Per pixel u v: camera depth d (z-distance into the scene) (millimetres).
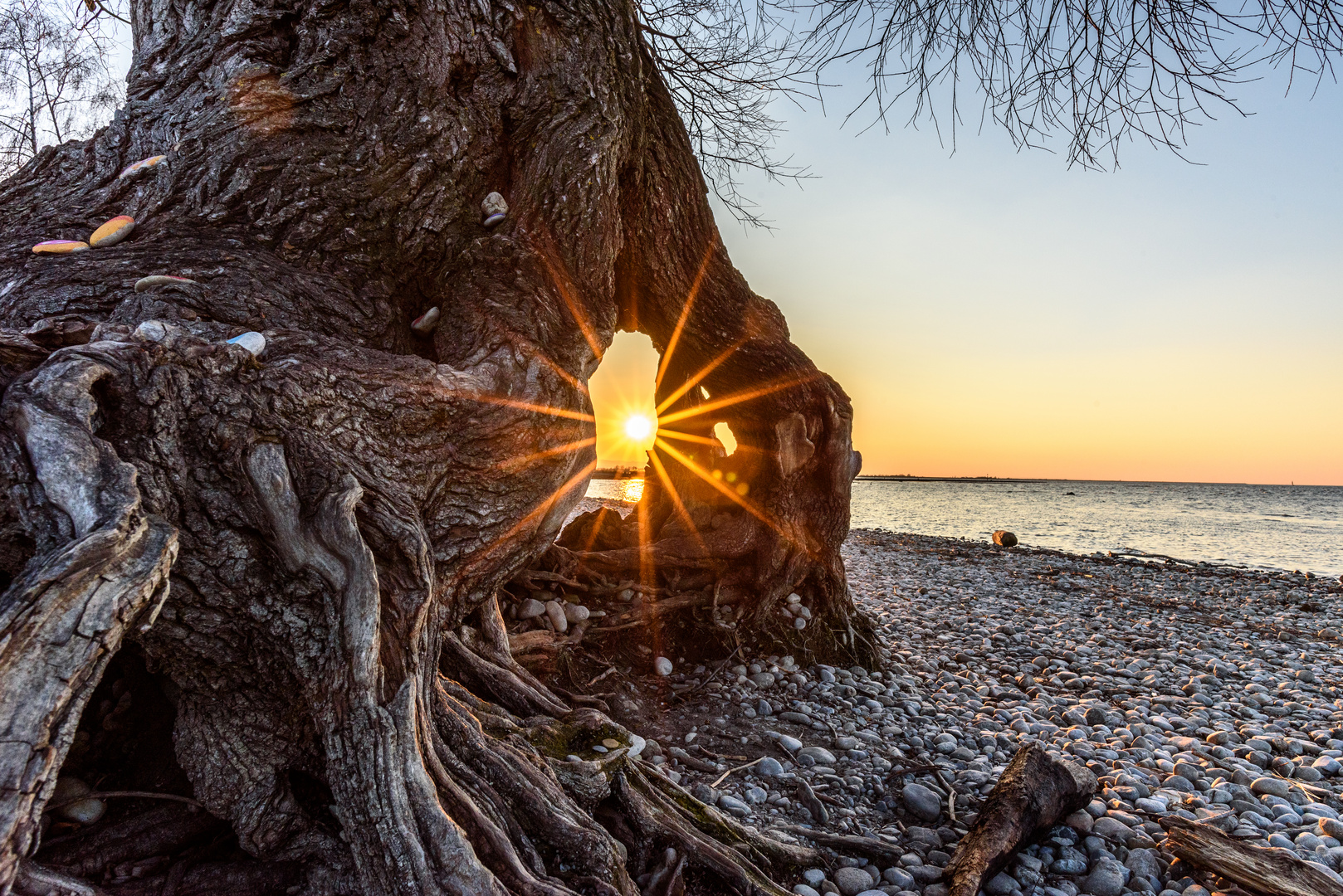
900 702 5887
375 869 2143
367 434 2646
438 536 2988
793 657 6371
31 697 1511
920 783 4324
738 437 6840
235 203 3314
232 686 2271
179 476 2041
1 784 1467
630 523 7371
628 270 5398
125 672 2523
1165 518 44594
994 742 5141
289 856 2314
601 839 2586
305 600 2250
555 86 4227
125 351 2016
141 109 3703
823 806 3938
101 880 2125
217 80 3596
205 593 2111
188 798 2330
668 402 7223
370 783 2176
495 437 3135
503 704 3812
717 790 4078
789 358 6105
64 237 3162
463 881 2109
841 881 3309
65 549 1594
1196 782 4594
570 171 4051
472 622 4301
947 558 17875
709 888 2928
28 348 2059
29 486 1718
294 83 3564
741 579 6387
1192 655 8234
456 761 2551
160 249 3025
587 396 3803
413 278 3719
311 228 3383
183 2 3963
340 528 2217
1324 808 4156
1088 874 3410
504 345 3369
